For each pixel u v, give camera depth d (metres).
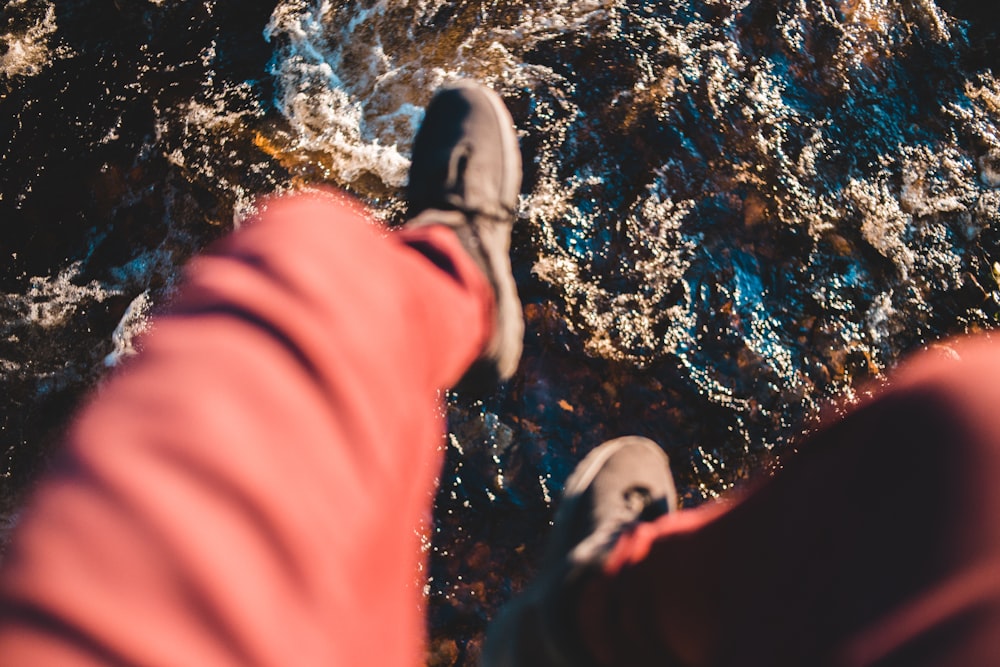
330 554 0.42
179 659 0.32
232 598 0.36
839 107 2.13
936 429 0.49
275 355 0.47
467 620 1.71
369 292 0.60
